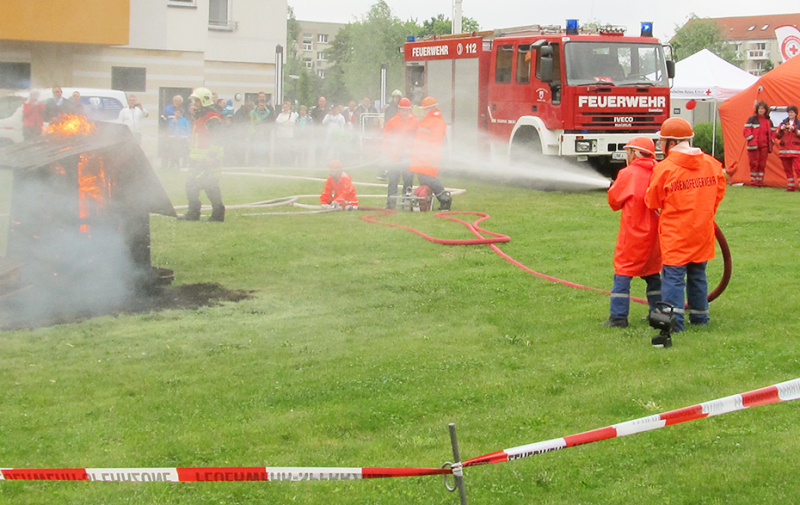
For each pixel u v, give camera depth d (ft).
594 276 28.27
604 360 19.26
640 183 21.65
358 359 19.63
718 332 21.30
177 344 20.89
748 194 49.62
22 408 16.65
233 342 21.08
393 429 15.72
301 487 13.43
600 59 50.70
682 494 12.78
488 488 13.23
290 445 15.01
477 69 57.82
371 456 14.39
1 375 18.48
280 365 19.25
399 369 18.90
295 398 17.19
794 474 13.20
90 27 73.46
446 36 63.21
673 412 11.54
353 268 29.58
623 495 12.80
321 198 43.47
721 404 11.55
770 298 24.50
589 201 46.98
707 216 21.07
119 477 11.51
